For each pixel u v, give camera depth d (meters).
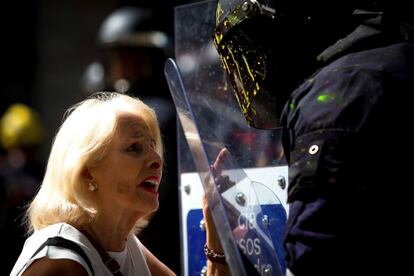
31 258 2.29
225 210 2.05
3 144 6.36
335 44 2.07
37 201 2.50
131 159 2.43
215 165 2.16
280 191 2.42
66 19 8.45
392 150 1.86
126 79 4.61
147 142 2.49
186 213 2.65
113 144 2.43
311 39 2.10
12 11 8.62
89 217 2.44
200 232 2.62
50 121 8.48
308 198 1.86
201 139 2.10
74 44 8.44
